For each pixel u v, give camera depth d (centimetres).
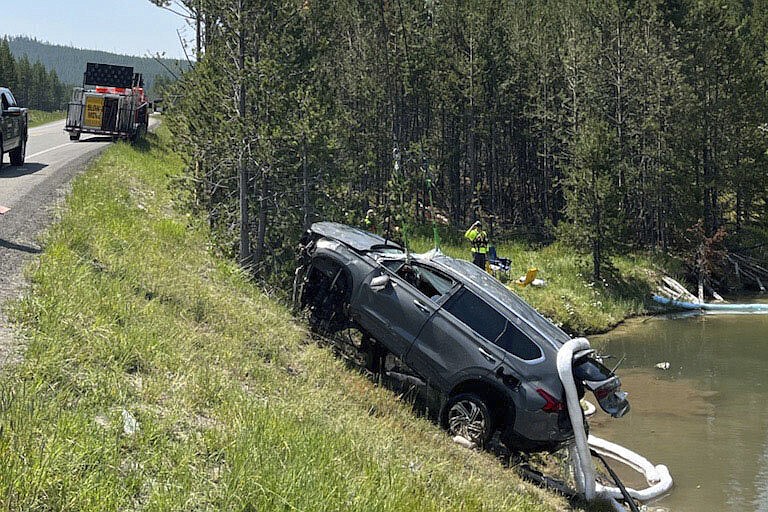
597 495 941
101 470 451
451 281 1018
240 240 1500
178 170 2611
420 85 3559
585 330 2325
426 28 3556
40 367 559
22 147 2025
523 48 4003
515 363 928
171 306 942
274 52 1488
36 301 707
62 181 1673
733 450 1214
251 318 1056
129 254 1093
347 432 704
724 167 3750
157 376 655
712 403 1493
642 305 2711
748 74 3822
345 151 2228
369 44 3441
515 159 4400
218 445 546
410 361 995
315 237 1164
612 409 927
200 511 452
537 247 3509
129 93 3400
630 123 3550
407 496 591
